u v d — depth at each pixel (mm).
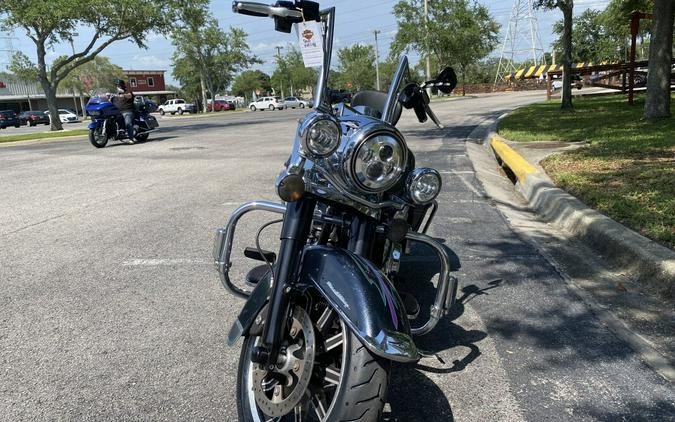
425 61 51938
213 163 11086
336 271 2342
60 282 4551
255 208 3141
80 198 7867
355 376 2148
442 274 3016
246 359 2600
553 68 59562
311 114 2463
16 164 12266
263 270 3129
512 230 5762
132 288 4395
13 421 2744
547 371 3135
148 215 6703
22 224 6430
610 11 36281
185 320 3826
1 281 4594
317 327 2398
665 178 6465
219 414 2793
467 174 8883
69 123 52219
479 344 3455
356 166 2439
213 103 63969
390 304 2283
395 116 3158
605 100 22797
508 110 24469
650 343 3396
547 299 4062
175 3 26219
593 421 2688
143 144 16141
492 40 51812
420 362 3258
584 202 6004
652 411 2748
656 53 12570
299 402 2324
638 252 4379
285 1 2869
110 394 2971
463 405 2842
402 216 2795
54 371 3201
